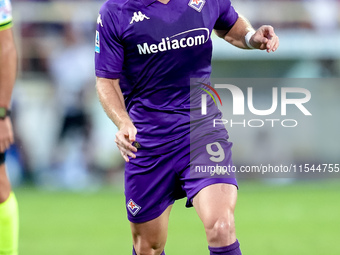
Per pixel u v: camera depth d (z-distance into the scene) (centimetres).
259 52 4866
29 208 3906
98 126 4631
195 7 1744
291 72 4922
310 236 3045
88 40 4734
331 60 4962
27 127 4597
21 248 2788
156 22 1722
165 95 1773
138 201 1847
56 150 4631
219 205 1634
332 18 5016
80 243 2892
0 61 1980
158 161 1792
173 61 1745
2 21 1958
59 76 4622
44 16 4725
